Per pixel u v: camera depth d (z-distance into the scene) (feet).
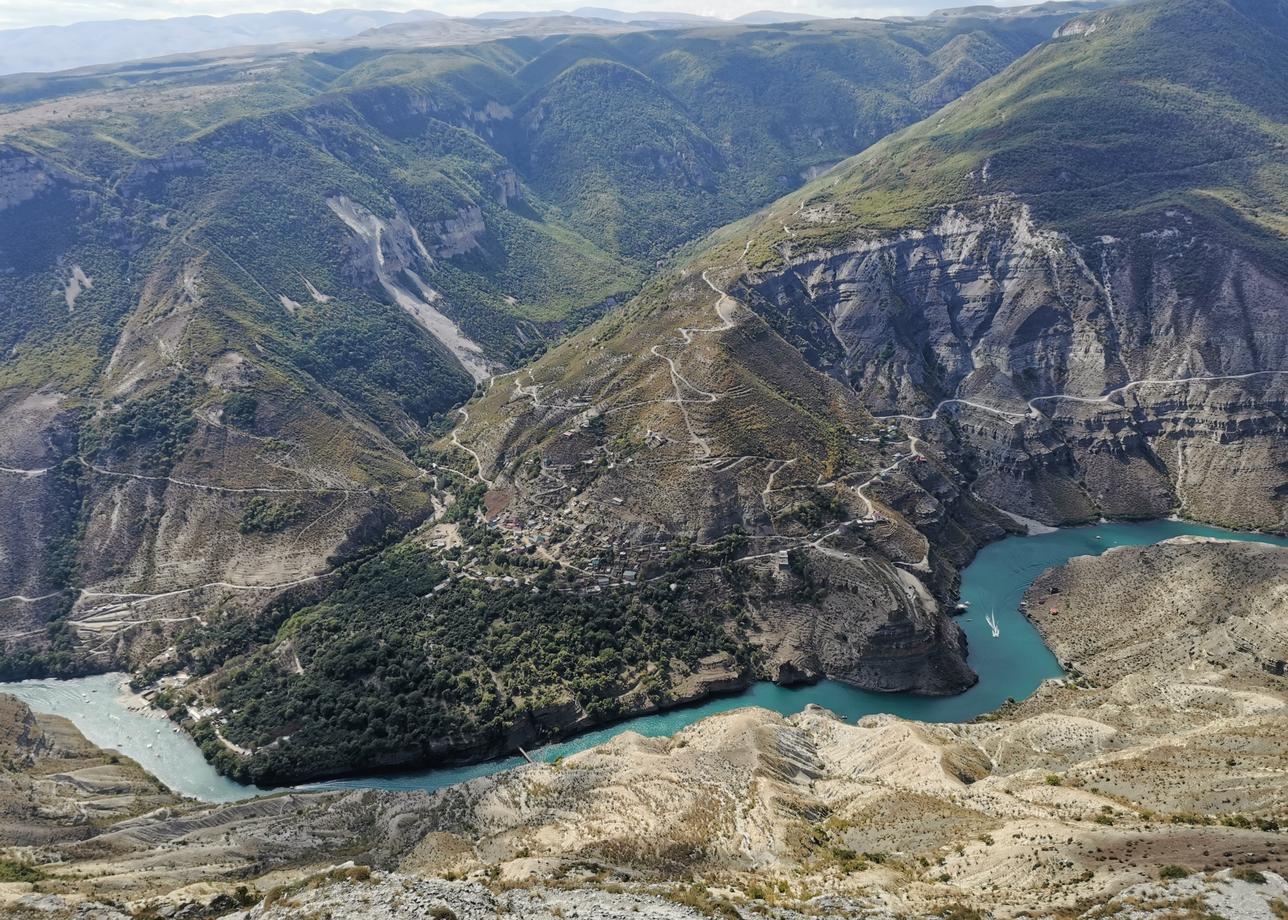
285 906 279.90
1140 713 453.99
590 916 260.42
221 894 328.70
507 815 404.98
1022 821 332.19
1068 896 269.44
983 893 287.69
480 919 260.21
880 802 382.63
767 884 309.83
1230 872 256.11
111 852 388.98
